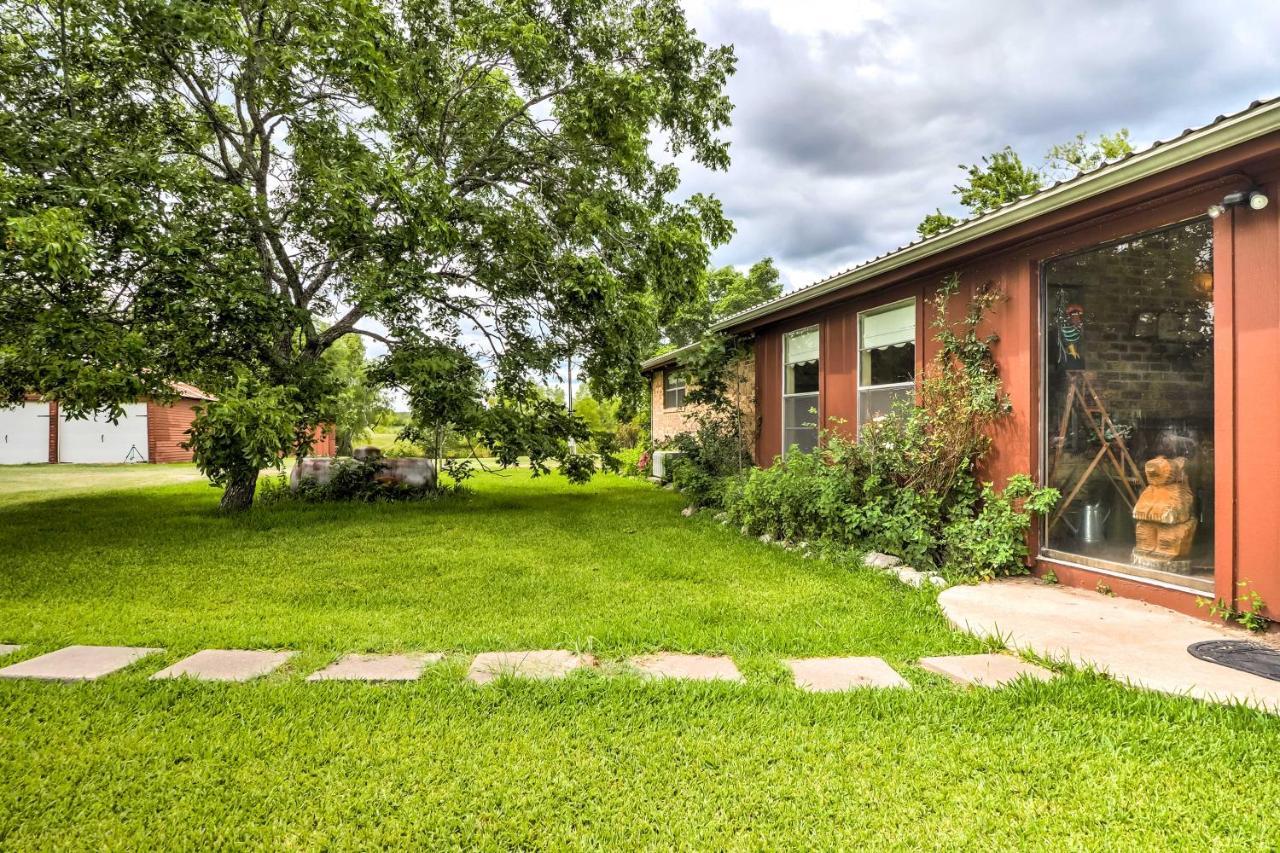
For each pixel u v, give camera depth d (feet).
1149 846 6.02
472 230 32.81
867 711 8.84
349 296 31.42
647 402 53.88
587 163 33.37
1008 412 16.67
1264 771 7.06
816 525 20.25
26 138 20.81
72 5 22.93
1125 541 14.17
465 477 36.40
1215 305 11.85
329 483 33.81
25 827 6.44
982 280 17.67
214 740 8.11
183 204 24.93
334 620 13.26
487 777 7.35
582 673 10.21
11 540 22.45
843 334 24.36
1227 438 11.61
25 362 23.57
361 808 6.79
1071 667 9.64
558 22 32.07
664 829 6.45
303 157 27.99
